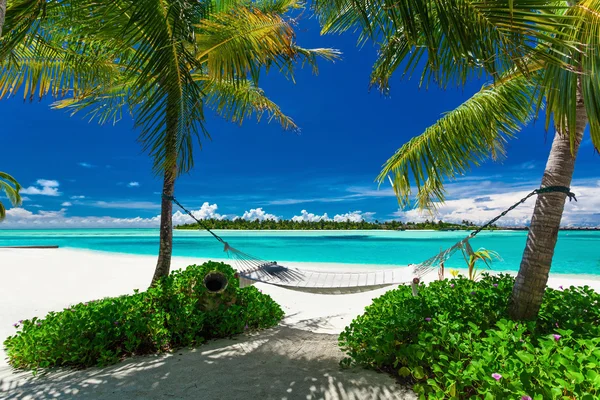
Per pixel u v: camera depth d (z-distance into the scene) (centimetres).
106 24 310
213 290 365
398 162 467
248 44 408
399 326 275
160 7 289
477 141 407
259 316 433
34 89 498
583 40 215
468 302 312
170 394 243
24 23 249
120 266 1163
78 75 504
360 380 257
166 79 306
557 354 183
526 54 205
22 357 322
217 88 615
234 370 285
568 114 233
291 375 272
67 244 3312
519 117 400
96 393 247
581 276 1005
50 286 780
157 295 386
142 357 324
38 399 241
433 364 218
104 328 329
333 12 322
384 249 2527
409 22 213
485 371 186
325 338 381
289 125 764
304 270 427
